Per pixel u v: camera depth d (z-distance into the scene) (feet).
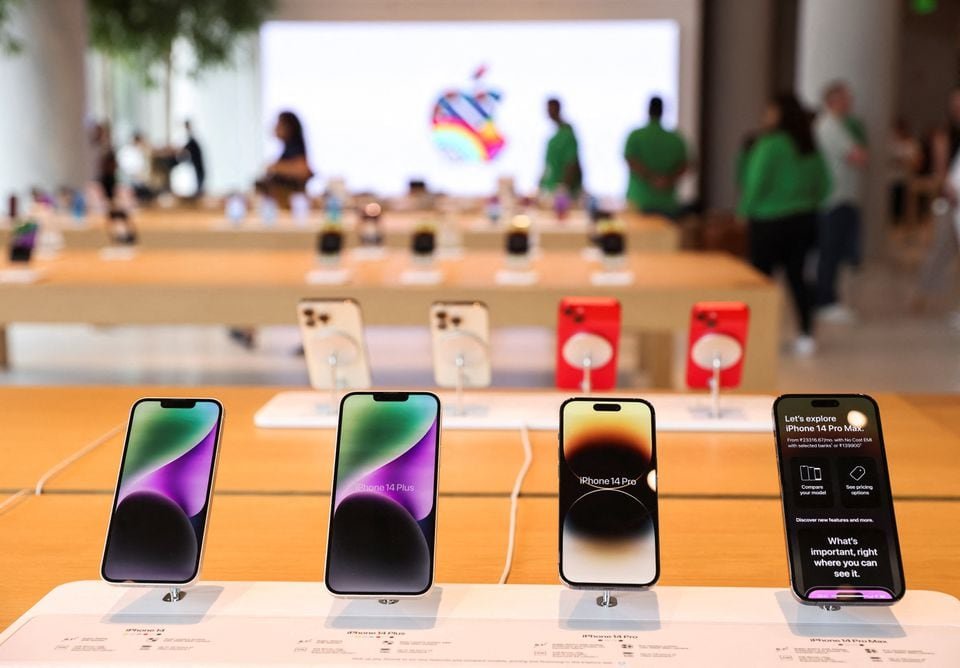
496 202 21.72
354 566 3.99
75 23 33.99
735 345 6.72
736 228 31.12
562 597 4.12
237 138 43.65
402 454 4.14
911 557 4.72
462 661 3.65
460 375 6.65
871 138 31.19
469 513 5.22
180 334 21.84
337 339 6.79
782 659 3.66
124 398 7.32
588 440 4.13
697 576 4.48
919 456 6.15
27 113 32.99
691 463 5.97
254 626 3.90
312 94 42.63
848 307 25.81
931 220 37.65
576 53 41.91
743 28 42.27
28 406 7.12
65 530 5.01
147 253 15.47
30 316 12.40
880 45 29.84
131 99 45.68
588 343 6.91
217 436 4.22
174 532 4.09
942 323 23.58
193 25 40.06
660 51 41.88
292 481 5.71
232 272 13.34
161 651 3.73
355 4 41.86
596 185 42.45
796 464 4.11
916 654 3.70
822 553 3.97
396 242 18.98
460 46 42.06
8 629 3.88
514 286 12.25
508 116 42.24
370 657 3.68
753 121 42.65
